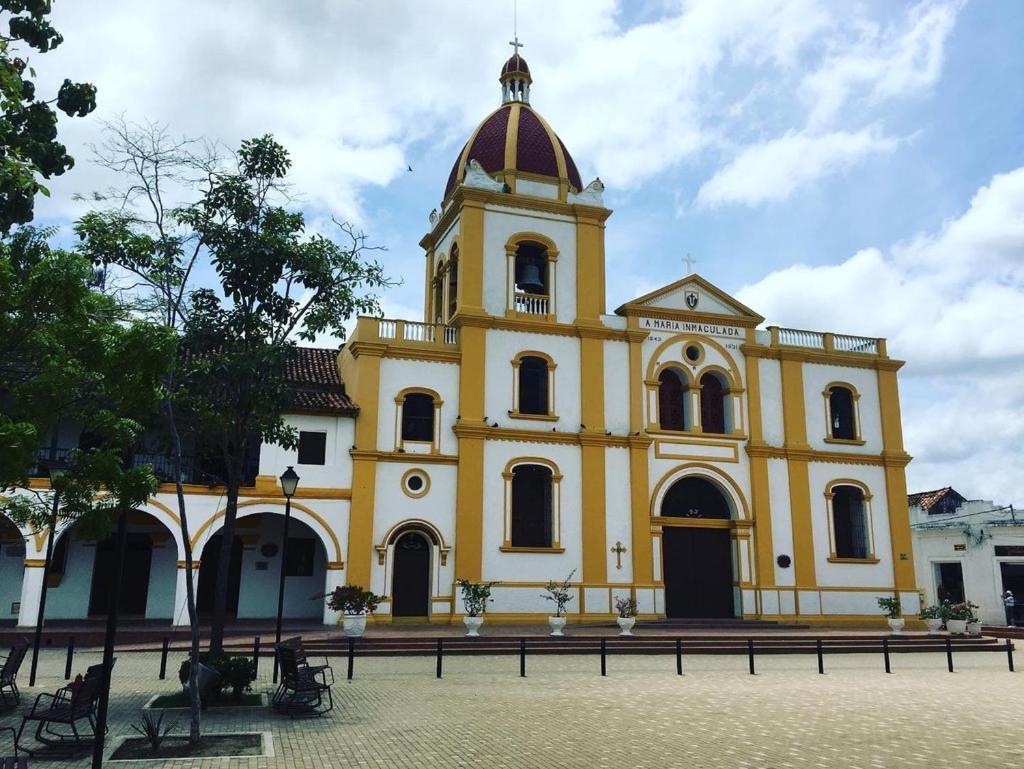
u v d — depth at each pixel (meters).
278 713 12.88
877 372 32.75
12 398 9.10
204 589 27.19
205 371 13.84
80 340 9.01
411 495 26.50
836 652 23.50
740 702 14.36
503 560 26.89
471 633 22.56
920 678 18.16
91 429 10.02
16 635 21.19
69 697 13.37
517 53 34.00
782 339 31.98
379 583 25.62
